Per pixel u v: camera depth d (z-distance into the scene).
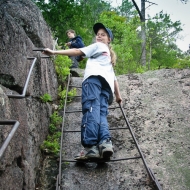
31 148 2.62
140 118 4.00
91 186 2.67
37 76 3.22
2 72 2.20
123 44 9.62
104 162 3.03
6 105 1.93
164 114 4.01
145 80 5.25
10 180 1.90
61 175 2.84
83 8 10.51
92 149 2.77
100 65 3.19
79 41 7.54
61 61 4.98
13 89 2.43
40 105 3.27
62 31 9.11
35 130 2.89
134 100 4.57
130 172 2.86
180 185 2.61
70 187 2.66
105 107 3.07
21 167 2.23
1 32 2.18
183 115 3.92
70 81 5.52
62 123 3.60
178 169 2.85
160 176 2.76
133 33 9.88
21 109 2.37
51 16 9.05
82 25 9.82
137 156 3.09
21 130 2.28
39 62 3.33
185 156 3.05
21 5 3.51
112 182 2.71
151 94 4.68
